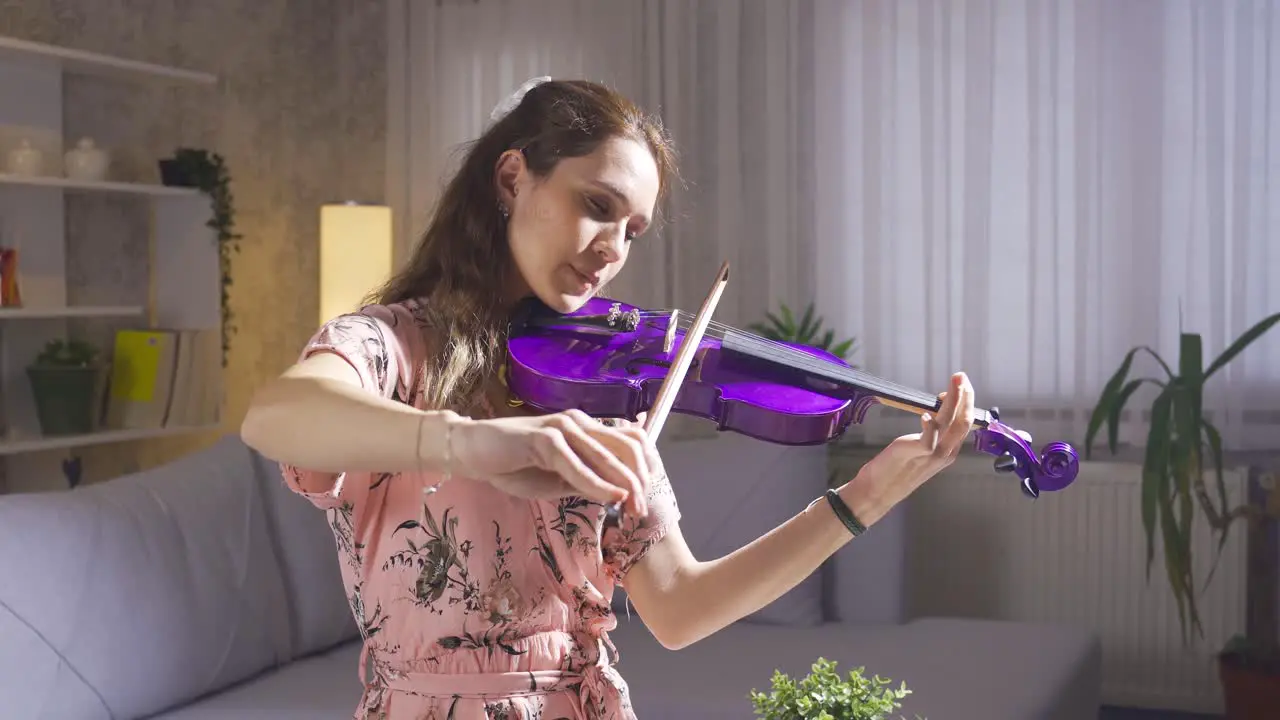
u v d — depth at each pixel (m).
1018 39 3.79
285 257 4.63
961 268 3.87
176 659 2.37
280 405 0.84
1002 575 3.80
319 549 2.85
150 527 2.43
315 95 4.76
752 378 1.23
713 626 1.14
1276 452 3.60
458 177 1.18
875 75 3.92
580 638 1.13
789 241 4.05
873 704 1.65
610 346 1.23
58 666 2.17
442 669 1.07
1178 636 3.62
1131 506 3.64
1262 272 3.57
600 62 4.34
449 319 1.10
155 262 4.09
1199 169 3.61
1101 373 3.73
